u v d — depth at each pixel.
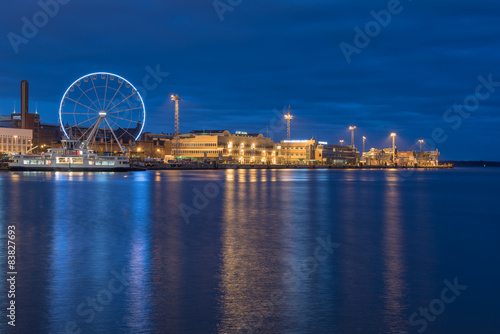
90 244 33.78
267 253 30.67
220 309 19.36
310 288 22.38
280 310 19.33
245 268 26.23
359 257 29.67
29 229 41.31
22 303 20.00
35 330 17.25
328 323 18.06
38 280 23.52
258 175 192.75
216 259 28.61
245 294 21.34
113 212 55.41
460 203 72.62
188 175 182.38
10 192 85.81
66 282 23.14
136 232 39.81
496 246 34.06
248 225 44.72
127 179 139.88
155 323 17.89
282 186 115.81
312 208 62.41
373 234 39.62
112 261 27.89
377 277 24.61
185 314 18.80
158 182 124.31
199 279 23.77
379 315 18.95
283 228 42.88
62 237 36.91
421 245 34.34
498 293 21.94
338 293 21.66
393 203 72.06
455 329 17.75
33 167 192.38
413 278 24.45
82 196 77.94
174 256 29.50
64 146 194.12
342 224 46.03
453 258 29.61
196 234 38.81
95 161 195.25
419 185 133.38
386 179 176.00
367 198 82.06
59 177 148.00
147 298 20.67
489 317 18.89
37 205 63.12
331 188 110.56
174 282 23.19
